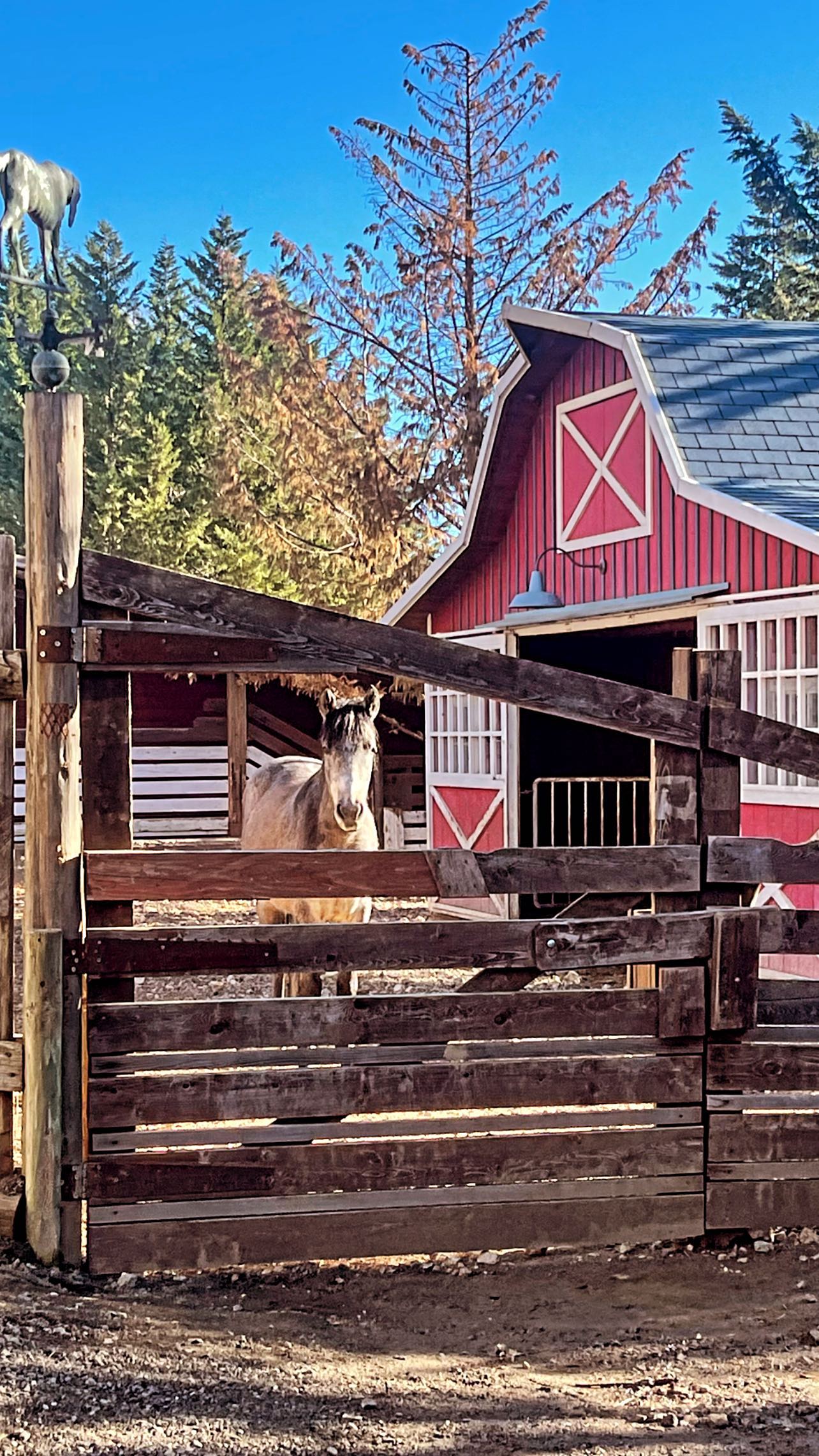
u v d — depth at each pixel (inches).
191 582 198.1
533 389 534.0
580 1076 206.4
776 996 214.5
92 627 195.2
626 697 208.1
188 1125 278.7
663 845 210.2
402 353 1053.8
